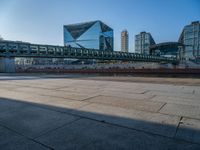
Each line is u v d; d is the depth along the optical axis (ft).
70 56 195.42
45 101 23.65
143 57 302.25
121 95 27.20
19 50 150.20
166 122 14.84
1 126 14.65
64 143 11.48
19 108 20.20
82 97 25.99
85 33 547.08
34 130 13.70
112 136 12.30
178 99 23.81
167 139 11.66
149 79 54.85
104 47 554.87
